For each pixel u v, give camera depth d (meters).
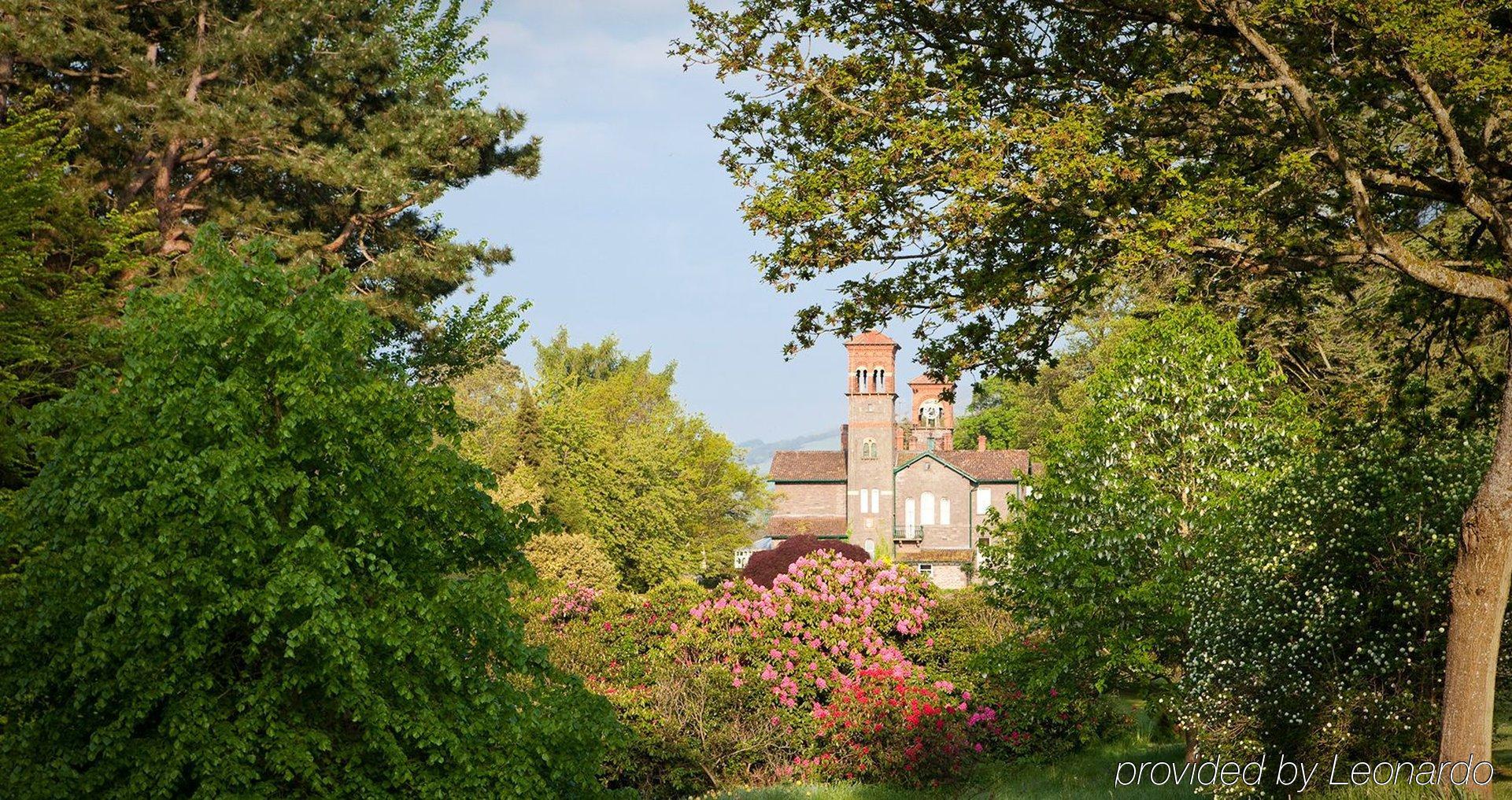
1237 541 16.28
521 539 11.52
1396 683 14.54
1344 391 18.11
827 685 23.39
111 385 10.31
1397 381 17.33
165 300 10.51
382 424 10.71
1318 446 19.52
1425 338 17.31
